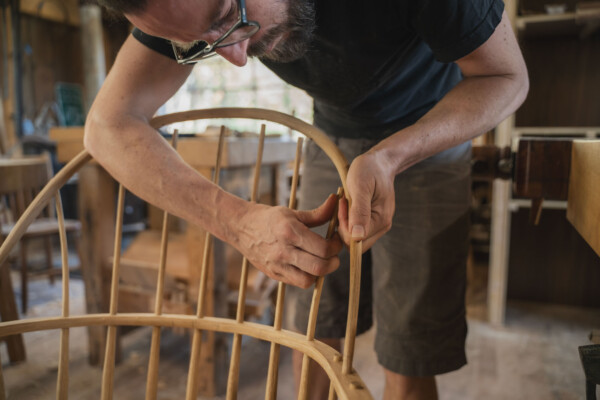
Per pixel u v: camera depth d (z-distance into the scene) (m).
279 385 1.76
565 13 1.97
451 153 0.99
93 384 1.74
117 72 0.79
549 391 1.63
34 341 2.13
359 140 1.05
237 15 0.56
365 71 0.84
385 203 0.61
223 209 0.67
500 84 0.73
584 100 2.29
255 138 1.78
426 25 0.69
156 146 0.73
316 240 0.59
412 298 1.02
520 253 2.53
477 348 2.00
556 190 0.97
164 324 0.73
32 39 4.85
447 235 1.00
